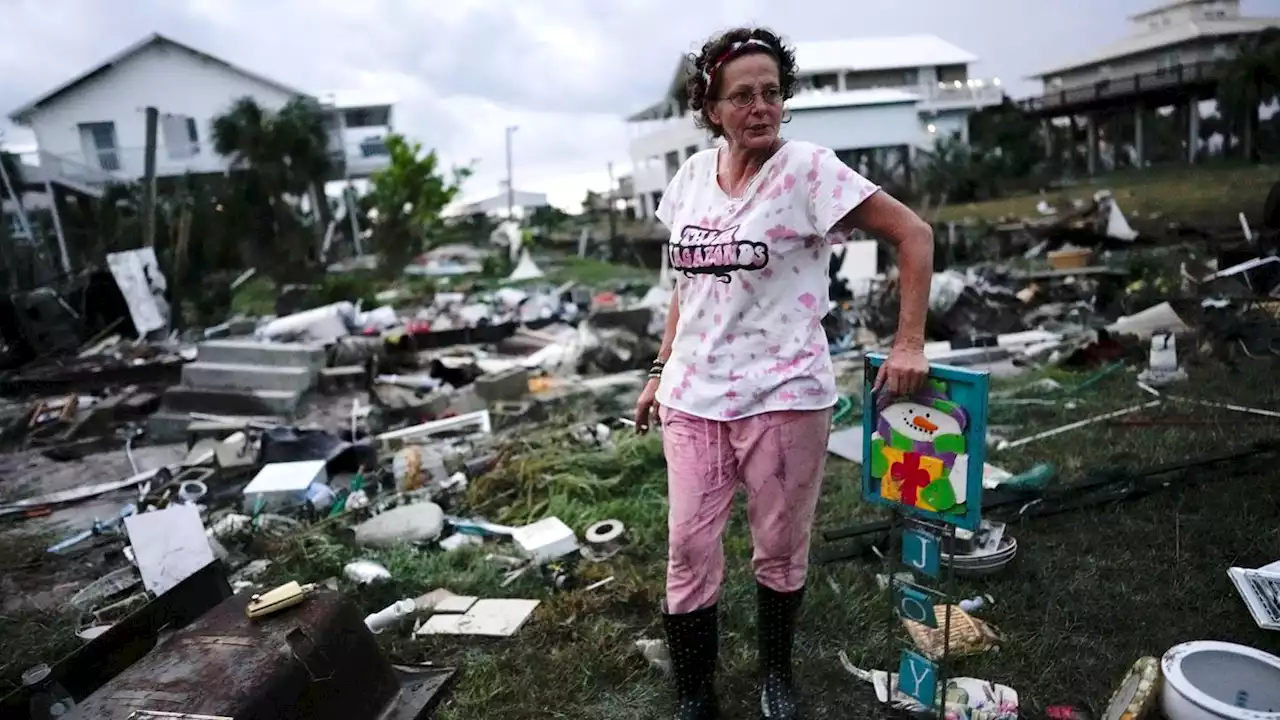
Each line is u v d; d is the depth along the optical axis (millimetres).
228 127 24953
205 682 2016
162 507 4965
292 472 5090
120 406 7980
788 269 2096
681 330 2256
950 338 9234
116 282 12656
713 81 2049
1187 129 20219
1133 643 2775
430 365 9430
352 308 13195
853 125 26562
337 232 31953
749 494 2256
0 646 3383
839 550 3516
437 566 3840
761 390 2119
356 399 8234
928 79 32781
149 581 3877
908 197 23781
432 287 20828
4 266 14789
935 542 2107
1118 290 10273
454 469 5348
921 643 2764
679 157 32219
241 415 7848
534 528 4082
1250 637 2762
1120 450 4590
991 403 5879
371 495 5027
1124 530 3555
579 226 38938
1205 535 3441
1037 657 2727
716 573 2312
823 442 2211
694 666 2375
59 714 2396
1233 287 8203
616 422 6301
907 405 2061
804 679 2697
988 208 20531
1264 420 4887
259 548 4199
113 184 23375
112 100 31016
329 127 33188
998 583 3217
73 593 3998
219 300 16656
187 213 19391
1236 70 17516
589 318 10906
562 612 3258
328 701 2219
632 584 3373
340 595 2451
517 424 6691
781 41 2078
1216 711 2061
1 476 6457
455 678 2775
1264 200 13680
